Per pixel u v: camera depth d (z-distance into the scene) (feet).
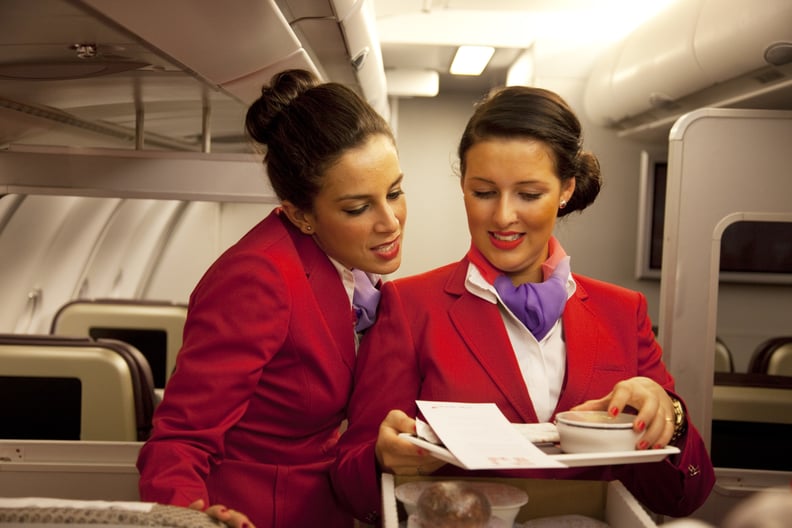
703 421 7.77
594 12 15.05
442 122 22.93
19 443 5.87
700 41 10.04
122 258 15.94
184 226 17.46
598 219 16.39
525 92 3.87
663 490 4.00
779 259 9.72
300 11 6.38
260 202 7.16
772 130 7.69
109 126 9.88
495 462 2.77
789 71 8.77
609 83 14.06
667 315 7.82
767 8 8.17
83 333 13.60
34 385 8.52
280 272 3.99
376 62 10.46
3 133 8.50
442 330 4.15
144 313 13.73
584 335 4.15
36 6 3.82
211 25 4.49
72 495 5.70
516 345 4.14
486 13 15.55
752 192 7.73
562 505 3.46
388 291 4.35
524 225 3.86
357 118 3.97
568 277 4.28
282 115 4.13
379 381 4.10
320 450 4.42
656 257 16.25
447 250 23.11
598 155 16.15
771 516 2.53
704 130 7.73
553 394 4.10
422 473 3.54
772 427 8.77
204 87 6.64
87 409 8.47
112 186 7.19
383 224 4.03
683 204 7.79
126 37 4.56
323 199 4.00
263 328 3.89
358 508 3.88
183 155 7.20
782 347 10.65
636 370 4.17
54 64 5.39
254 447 4.24
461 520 2.86
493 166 3.77
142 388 8.68
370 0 8.27
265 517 4.15
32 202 11.98
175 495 3.37
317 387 4.16
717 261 7.78
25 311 12.69
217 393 3.78
